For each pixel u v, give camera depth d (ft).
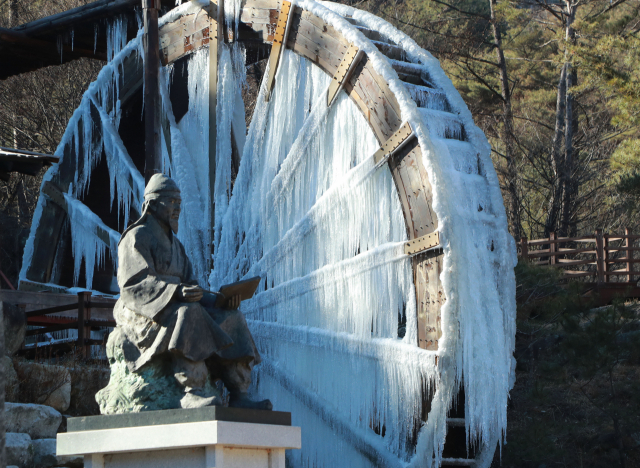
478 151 29.25
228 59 37.60
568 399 43.78
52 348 35.04
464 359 25.40
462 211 26.78
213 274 36.24
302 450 31.48
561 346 39.81
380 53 29.71
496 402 25.77
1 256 72.38
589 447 38.96
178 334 16.96
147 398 17.25
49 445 23.98
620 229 86.07
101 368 30.32
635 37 60.18
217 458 15.31
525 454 36.83
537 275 48.80
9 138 85.66
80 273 50.16
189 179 38.19
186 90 42.70
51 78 84.38
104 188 49.47
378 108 29.58
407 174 28.14
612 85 60.18
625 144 57.57
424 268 27.22
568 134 78.38
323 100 32.55
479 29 99.71
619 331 41.24
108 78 45.42
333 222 31.40
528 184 92.12
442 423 25.05
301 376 31.78
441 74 31.76
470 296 25.73
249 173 36.29
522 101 90.68
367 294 29.30
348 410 29.48
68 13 46.03
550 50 90.02
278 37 34.99
